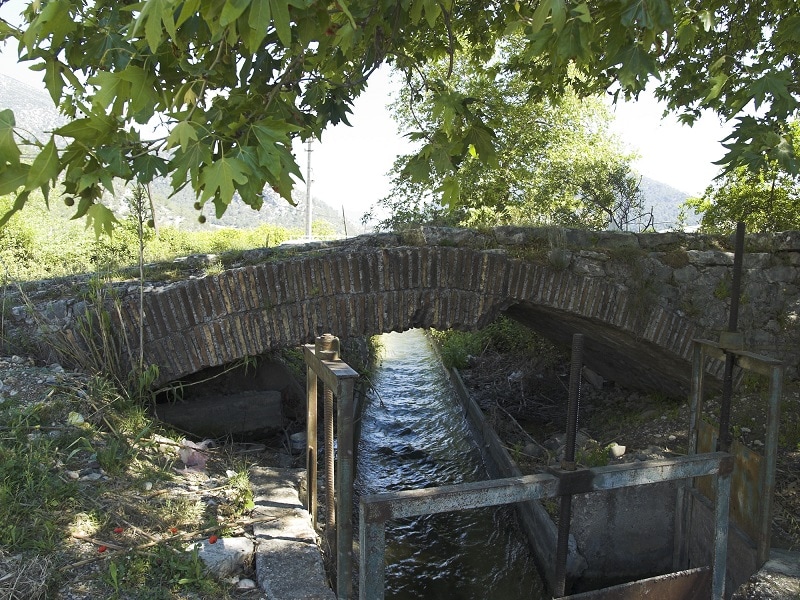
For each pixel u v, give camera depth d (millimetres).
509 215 9406
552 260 5984
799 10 5418
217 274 5340
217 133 2234
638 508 5434
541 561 5402
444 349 12148
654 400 7750
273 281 5426
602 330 6602
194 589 3002
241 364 5859
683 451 6020
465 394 9438
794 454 5430
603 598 3326
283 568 3217
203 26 2543
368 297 5660
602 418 7812
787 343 6461
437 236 6113
